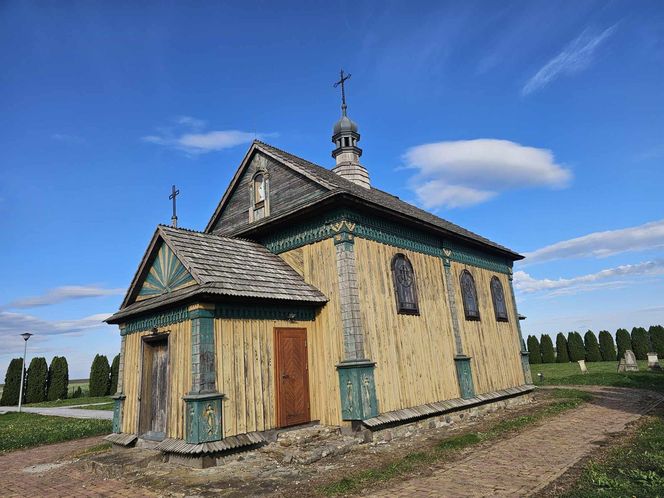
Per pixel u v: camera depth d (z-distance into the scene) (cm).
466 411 1301
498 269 1806
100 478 814
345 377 995
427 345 1234
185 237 1041
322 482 691
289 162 1248
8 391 3372
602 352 4028
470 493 611
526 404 1580
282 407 957
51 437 1323
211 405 830
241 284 946
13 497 747
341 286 1042
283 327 1012
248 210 1380
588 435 948
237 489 670
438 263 1402
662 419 1064
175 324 944
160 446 866
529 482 643
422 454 824
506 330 1709
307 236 1147
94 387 3412
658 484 586
